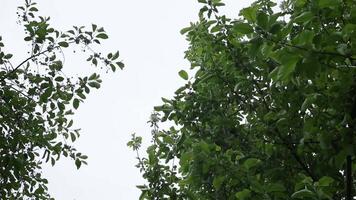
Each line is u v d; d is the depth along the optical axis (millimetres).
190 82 7832
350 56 3908
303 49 3771
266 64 6758
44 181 7145
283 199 5789
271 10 7832
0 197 6270
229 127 7227
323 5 3930
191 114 7559
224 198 6625
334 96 4434
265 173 6324
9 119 6188
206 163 5871
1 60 6137
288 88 6273
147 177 7703
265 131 6629
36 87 6324
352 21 3900
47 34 6297
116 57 6621
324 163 5840
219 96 7613
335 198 5707
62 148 7055
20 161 6238
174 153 7637
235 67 7023
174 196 7387
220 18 7441
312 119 4656
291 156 6535
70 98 6566
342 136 4219
